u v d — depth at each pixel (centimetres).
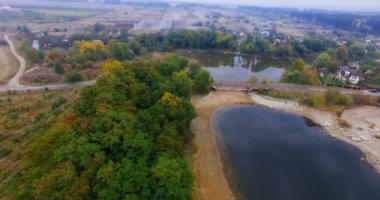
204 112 12494
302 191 8088
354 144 10600
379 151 10200
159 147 6625
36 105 11781
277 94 14400
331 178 8700
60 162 5491
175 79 10988
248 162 9194
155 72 10881
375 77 17025
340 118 12612
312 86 15625
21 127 9725
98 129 6297
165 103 8469
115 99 7844
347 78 17100
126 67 10788
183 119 8781
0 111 11581
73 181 5078
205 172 8481
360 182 8588
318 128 11738
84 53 18488
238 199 7581
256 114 12675
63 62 17262
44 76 15750
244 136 10750
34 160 5869
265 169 8906
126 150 6066
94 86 8862
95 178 5341
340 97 13800
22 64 18325
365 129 11775
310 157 9681
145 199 5450
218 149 9750
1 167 7144
